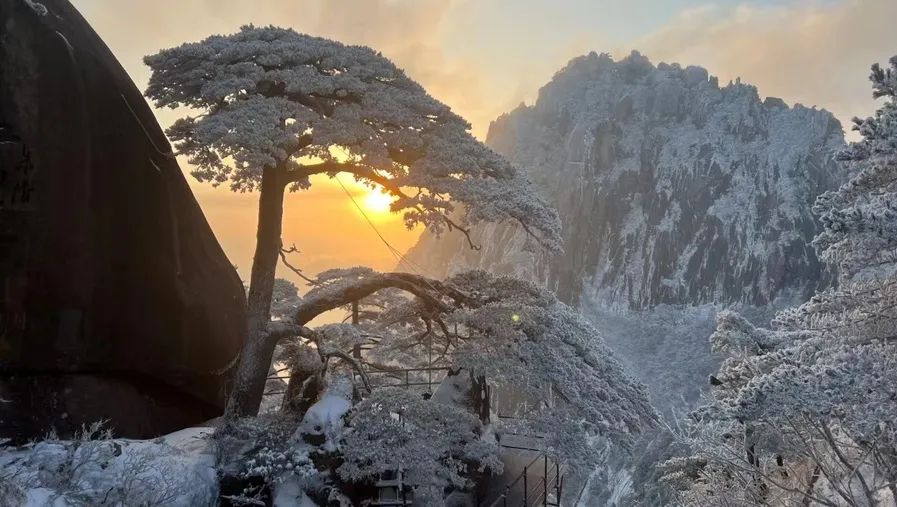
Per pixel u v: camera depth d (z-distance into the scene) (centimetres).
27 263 1245
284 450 1291
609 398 1536
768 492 1545
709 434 1816
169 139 1441
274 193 1509
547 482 1642
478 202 1373
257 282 1495
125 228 1384
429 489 1307
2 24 1240
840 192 1092
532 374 1431
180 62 1459
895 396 856
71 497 1002
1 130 1235
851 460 1328
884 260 1032
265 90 1482
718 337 1889
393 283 1628
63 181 1281
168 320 1457
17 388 1248
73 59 1309
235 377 1523
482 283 1647
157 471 1139
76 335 1298
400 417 1309
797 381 918
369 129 1383
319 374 1516
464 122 1540
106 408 1344
